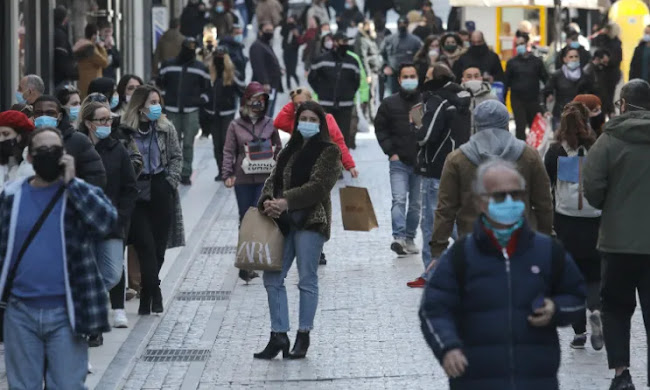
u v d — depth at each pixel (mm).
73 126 25266
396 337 27188
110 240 25359
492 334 15070
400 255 36094
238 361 25656
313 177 24781
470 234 15414
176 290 32250
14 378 18297
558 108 52562
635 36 72062
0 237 18219
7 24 43000
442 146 31188
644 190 21812
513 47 67312
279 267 24953
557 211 25750
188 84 48000
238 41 60500
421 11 87062
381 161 54094
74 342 18234
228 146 33719
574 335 26562
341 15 91438
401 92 35812
